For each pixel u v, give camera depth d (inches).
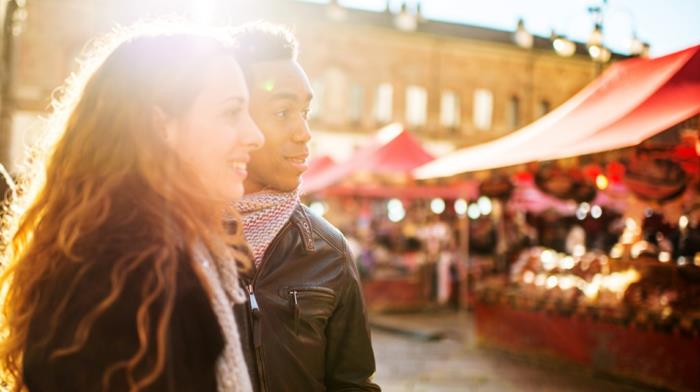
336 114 1126.4
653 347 238.8
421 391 246.8
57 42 925.2
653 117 218.8
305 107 65.6
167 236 38.4
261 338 57.9
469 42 1195.3
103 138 41.1
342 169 463.2
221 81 42.8
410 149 450.3
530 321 303.1
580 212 495.5
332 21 1105.4
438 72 1192.2
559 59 1263.5
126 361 34.9
